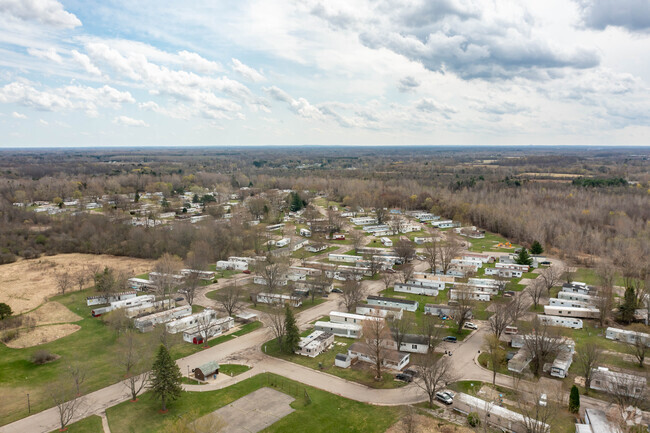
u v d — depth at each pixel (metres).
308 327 128.88
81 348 115.81
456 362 107.00
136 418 83.44
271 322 129.62
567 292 153.75
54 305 148.38
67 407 81.62
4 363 106.62
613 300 145.75
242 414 84.88
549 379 98.00
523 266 189.88
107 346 117.25
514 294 157.88
